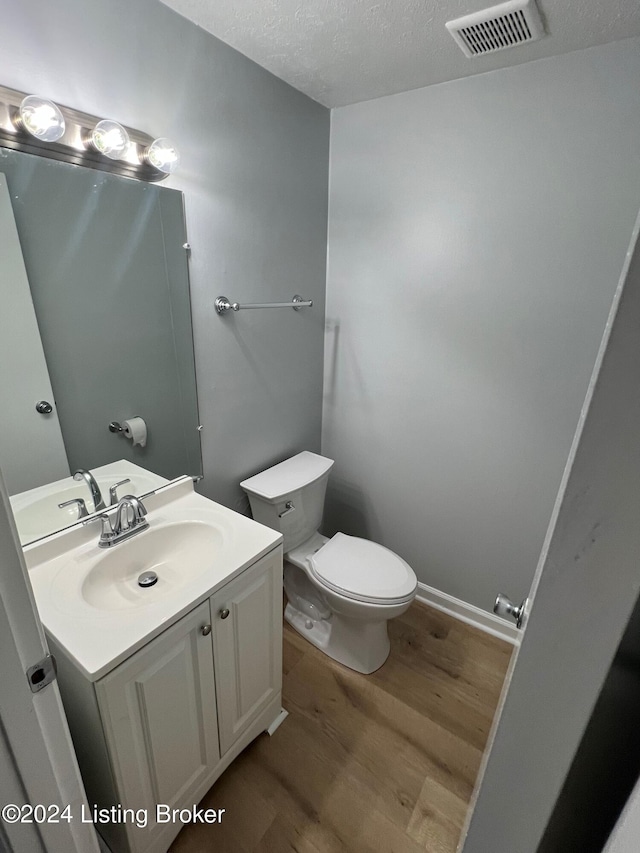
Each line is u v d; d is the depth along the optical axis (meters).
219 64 1.31
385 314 1.89
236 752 1.32
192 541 1.33
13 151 0.93
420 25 1.18
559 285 1.47
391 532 2.20
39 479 1.13
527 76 1.35
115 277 1.20
